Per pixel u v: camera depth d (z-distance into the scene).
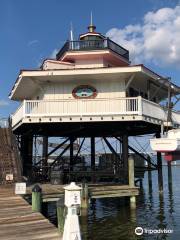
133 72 19.66
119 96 21.06
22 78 21.11
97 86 21.31
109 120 18.78
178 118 23.27
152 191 27.55
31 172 21.58
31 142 25.23
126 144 20.28
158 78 21.42
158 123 20.45
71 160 26.41
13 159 20.06
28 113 19.19
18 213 11.30
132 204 17.59
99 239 12.77
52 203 21.50
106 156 27.80
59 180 19.66
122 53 23.86
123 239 12.77
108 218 16.28
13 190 16.50
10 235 8.77
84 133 24.89
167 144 8.62
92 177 20.44
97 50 22.33
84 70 19.72
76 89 21.38
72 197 7.75
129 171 18.20
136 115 18.64
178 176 52.47
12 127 23.56
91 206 19.97
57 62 22.44
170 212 17.88
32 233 8.95
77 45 22.70
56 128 21.81
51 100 19.47
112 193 16.72
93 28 24.70
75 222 7.73
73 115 18.95
